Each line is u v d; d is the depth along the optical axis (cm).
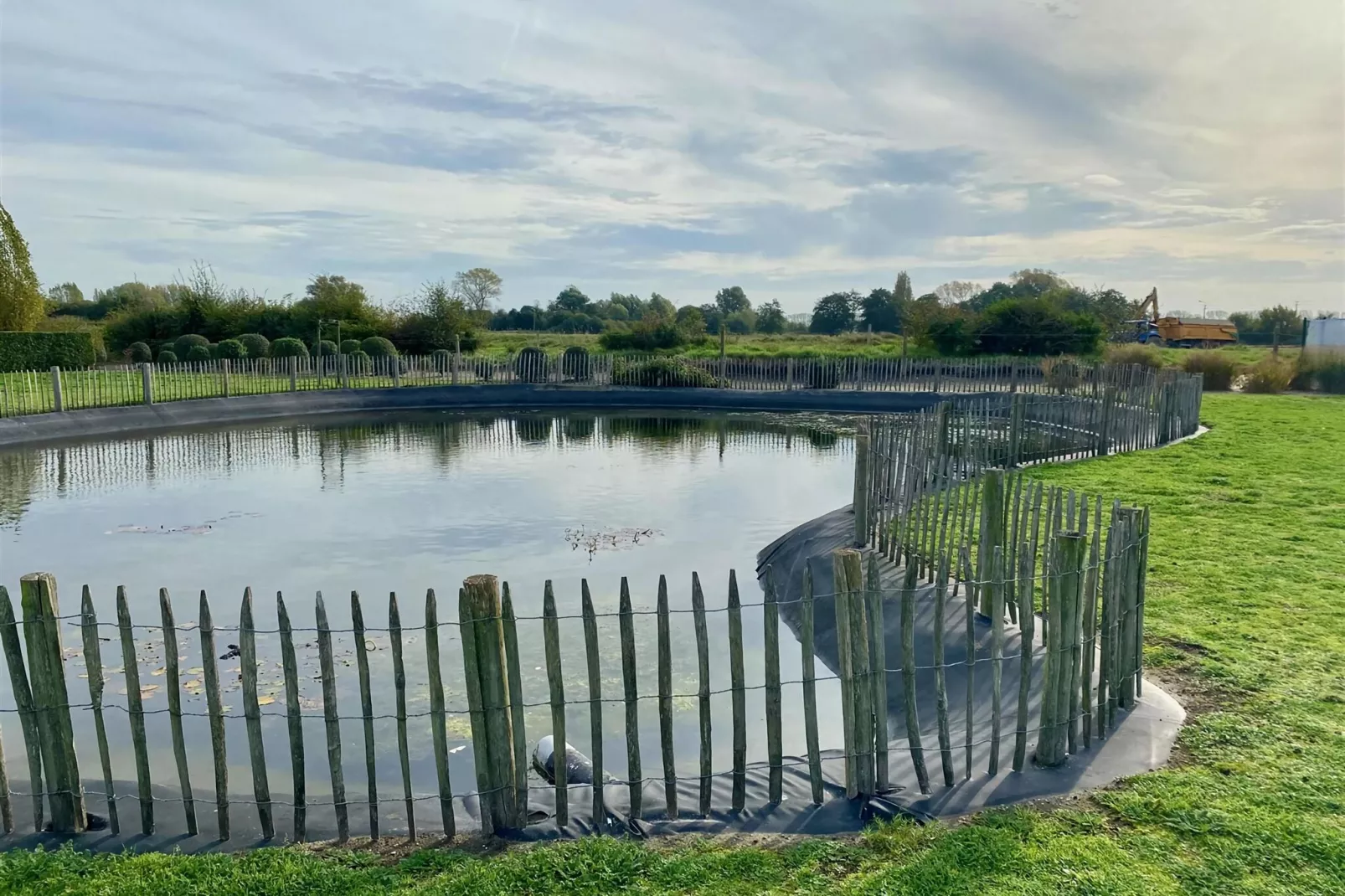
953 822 490
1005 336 4456
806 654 514
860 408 3472
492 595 484
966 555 820
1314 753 548
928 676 736
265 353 4216
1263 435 2033
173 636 493
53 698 500
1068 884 424
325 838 506
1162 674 680
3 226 3694
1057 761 546
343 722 741
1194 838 460
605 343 4994
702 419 3203
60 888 447
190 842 503
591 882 442
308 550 1320
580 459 2241
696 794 541
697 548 1348
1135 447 1873
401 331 4819
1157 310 6419
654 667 874
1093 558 554
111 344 4594
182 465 2109
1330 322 3625
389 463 2156
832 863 455
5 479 1916
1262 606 830
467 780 645
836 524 1255
